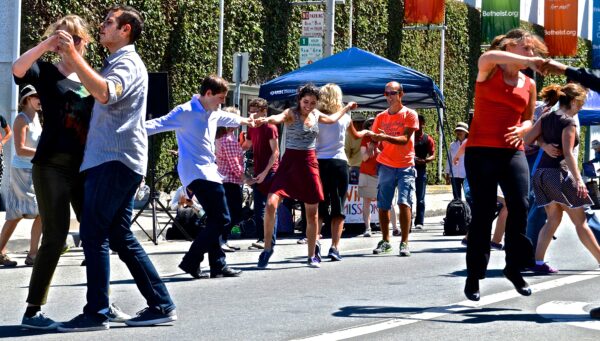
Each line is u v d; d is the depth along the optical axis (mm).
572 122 21625
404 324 15922
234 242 31141
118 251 15570
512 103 17156
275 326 15758
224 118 22125
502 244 28500
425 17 68312
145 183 44969
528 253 18188
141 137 15039
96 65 43125
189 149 21891
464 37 77000
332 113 24938
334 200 25719
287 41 56625
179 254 27906
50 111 15102
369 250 29406
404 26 69062
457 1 76125
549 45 85875
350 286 20781
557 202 21938
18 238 28484
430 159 39594
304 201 24047
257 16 54000
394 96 26516
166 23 47438
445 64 75000
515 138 17109
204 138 21812
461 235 35625
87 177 14898
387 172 27219
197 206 32344
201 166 21859
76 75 15312
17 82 14836
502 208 28141
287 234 34719
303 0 56281
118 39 14984
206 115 21750
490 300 18469
